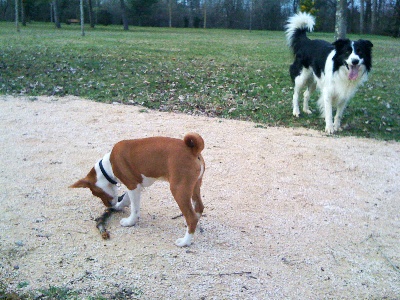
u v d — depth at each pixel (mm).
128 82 3975
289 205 1793
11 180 1902
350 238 1559
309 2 12906
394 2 16562
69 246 1419
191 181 1396
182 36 11367
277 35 13688
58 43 6945
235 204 1781
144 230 1543
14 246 1403
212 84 4035
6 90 3529
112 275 1283
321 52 2934
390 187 2014
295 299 1228
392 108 3393
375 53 7500
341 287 1290
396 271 1375
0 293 1192
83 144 2385
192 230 1435
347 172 2170
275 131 2789
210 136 2607
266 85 4105
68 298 1181
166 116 3000
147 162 1440
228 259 1389
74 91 3598
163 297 1207
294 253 1446
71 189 1846
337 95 2820
